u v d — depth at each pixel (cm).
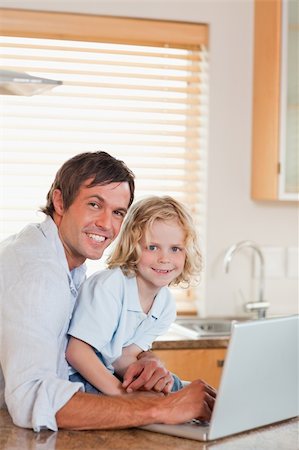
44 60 383
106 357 206
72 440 166
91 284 203
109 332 200
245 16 399
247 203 405
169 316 224
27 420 174
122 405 174
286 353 176
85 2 379
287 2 377
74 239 195
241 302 406
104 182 191
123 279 209
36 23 375
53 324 179
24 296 177
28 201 388
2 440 165
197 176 410
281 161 380
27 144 388
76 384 176
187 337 350
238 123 402
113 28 384
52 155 391
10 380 175
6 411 190
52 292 179
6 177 386
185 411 174
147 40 390
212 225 402
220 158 401
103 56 392
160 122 400
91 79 392
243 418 174
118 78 395
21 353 174
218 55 397
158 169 405
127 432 174
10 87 222
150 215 207
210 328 391
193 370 346
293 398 186
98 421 172
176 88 401
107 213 193
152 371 194
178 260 210
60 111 390
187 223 210
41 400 171
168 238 207
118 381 193
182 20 392
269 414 180
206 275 402
